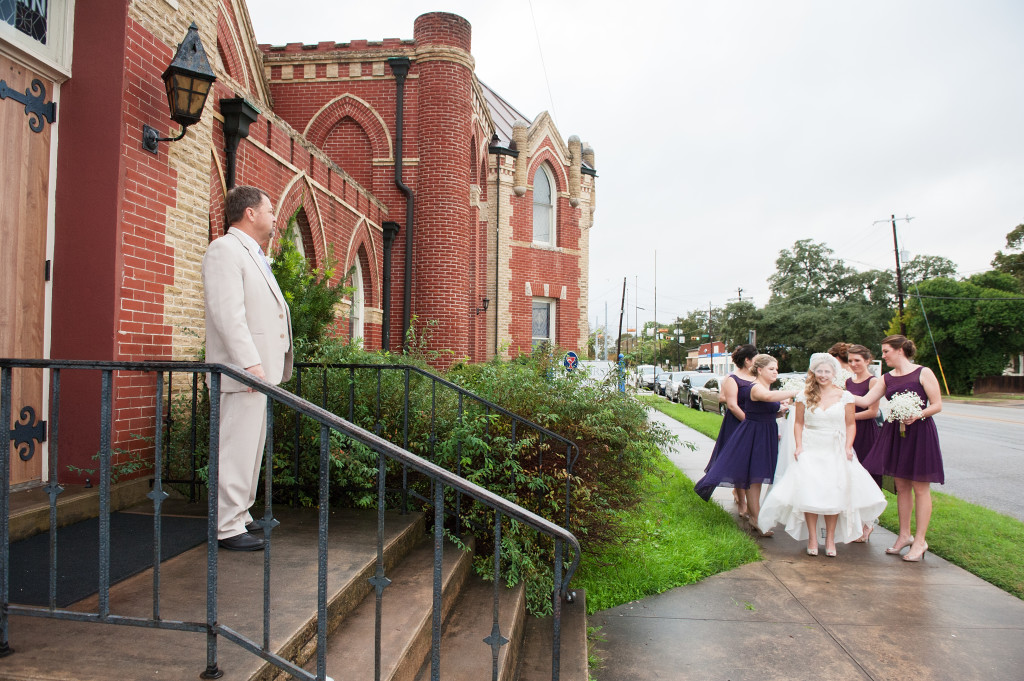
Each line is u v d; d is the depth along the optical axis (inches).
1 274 158.4
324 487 88.5
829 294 2377.0
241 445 137.9
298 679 96.6
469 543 173.9
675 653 153.1
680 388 1057.5
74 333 175.2
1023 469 410.3
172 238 203.0
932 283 1729.8
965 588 196.5
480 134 677.3
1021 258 1808.6
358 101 559.8
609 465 208.7
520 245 768.9
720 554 220.7
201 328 221.1
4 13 158.4
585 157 858.1
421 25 554.3
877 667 145.6
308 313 231.0
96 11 178.7
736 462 254.4
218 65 254.4
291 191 331.0
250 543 138.0
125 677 85.6
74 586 112.4
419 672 114.3
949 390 1717.5
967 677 141.0
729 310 2212.1
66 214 176.9
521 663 137.3
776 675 142.3
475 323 659.4
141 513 165.8
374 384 209.8
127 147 180.4
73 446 170.7
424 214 549.0
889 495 327.6
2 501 91.7
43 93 172.9
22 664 88.6
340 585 118.7
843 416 229.3
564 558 191.3
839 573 211.5
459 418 185.0
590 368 217.0
